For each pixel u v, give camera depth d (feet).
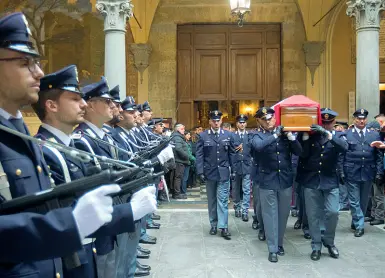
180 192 33.81
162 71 46.26
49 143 5.57
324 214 17.97
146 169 6.70
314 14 45.19
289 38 46.16
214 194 21.31
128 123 15.84
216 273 15.43
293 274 15.34
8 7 36.06
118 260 11.10
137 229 12.88
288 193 17.44
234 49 47.16
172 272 15.53
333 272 15.55
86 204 4.30
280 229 17.76
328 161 16.90
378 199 23.03
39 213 4.73
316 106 16.89
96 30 38.93
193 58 47.09
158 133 28.86
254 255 17.71
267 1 46.24
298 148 16.63
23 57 5.42
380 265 16.29
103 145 10.45
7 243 4.09
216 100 47.16
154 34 46.37
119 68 26.55
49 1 37.40
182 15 46.29
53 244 4.14
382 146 19.39
